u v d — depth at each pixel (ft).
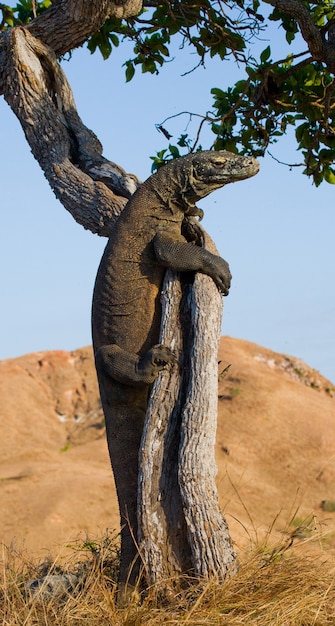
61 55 41.60
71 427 169.58
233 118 46.91
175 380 30.37
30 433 161.07
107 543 36.94
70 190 38.52
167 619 26.73
